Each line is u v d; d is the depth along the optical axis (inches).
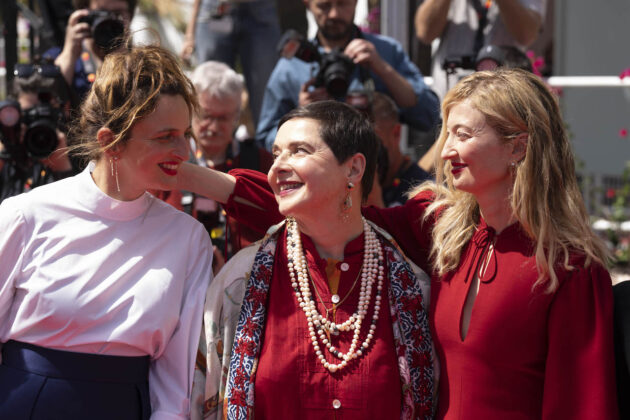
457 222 97.6
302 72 182.1
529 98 89.3
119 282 92.8
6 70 198.2
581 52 325.7
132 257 94.4
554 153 90.2
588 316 85.1
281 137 92.9
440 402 92.6
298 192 91.0
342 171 92.0
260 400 89.8
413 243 103.0
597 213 280.1
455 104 92.0
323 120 92.0
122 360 92.4
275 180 92.8
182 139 92.4
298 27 232.2
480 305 89.7
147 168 90.8
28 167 144.1
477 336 88.8
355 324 92.0
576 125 326.3
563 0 323.9
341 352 90.9
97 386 91.0
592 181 309.0
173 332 96.3
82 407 90.0
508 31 193.0
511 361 87.4
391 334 93.6
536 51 325.7
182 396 94.2
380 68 173.8
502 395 87.5
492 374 88.0
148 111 89.0
